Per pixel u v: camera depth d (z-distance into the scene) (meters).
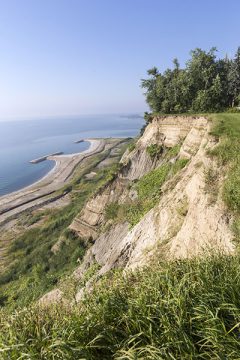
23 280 37.06
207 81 43.66
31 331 4.57
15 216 71.31
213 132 16.62
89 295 5.53
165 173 29.09
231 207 10.10
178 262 6.27
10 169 150.88
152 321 4.10
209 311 4.02
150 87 48.53
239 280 4.73
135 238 18.94
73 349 3.69
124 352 3.76
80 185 90.88
